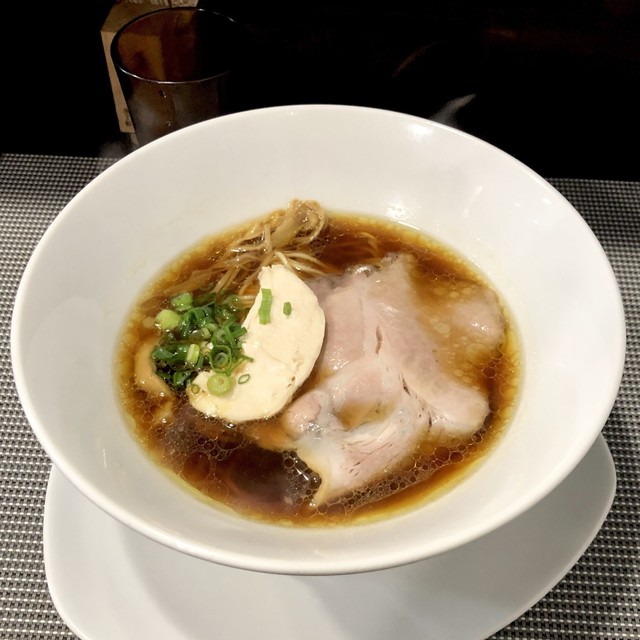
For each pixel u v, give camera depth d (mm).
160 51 422
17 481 294
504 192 312
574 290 276
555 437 235
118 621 238
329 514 261
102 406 265
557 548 257
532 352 290
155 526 201
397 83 454
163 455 272
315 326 305
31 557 273
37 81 438
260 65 451
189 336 309
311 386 296
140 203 308
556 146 463
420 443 282
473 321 312
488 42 426
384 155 334
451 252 338
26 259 380
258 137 326
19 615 259
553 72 437
